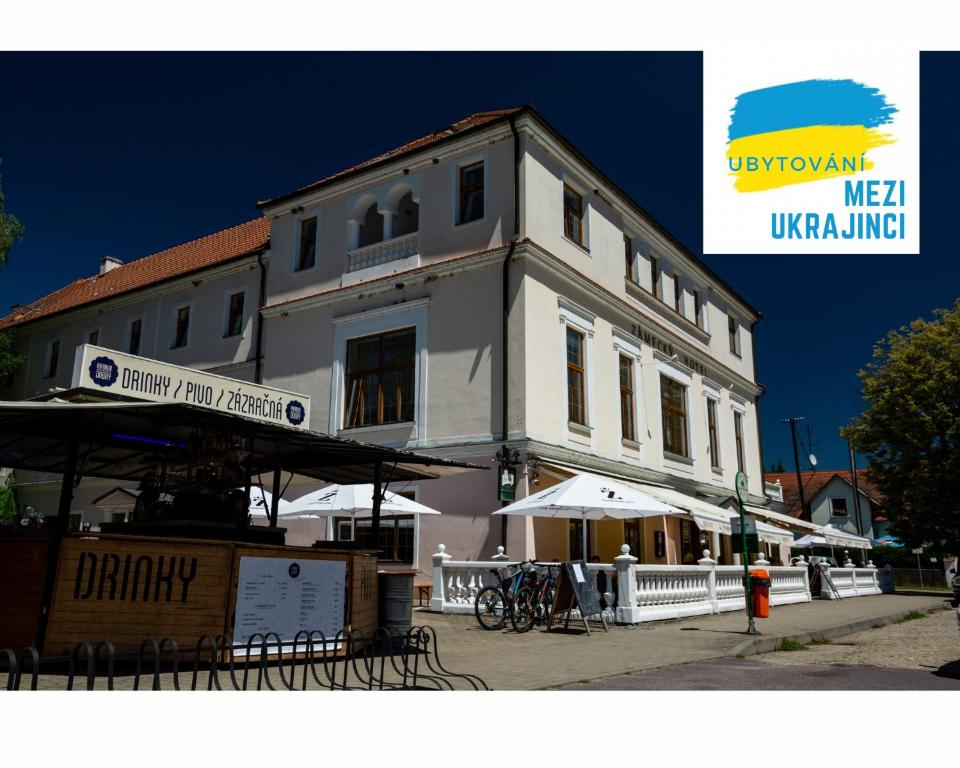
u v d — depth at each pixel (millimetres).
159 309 26172
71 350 28859
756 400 31766
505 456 16328
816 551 44156
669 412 24109
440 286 18656
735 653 9805
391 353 19375
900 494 29562
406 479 13328
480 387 17484
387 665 8273
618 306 20953
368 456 10828
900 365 29828
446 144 19125
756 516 23953
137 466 13148
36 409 7230
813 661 9539
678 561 22734
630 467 20469
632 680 7625
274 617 8039
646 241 23734
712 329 28094
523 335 17094
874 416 30125
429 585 16719
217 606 7668
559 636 11578
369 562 9570
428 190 19531
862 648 11211
